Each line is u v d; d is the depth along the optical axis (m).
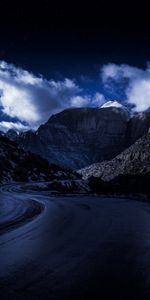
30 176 119.50
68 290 5.22
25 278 5.89
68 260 7.31
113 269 6.53
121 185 111.19
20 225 13.66
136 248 8.64
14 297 4.86
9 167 120.56
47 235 10.95
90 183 103.88
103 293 5.08
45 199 35.91
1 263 7.03
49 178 129.75
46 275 6.08
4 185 86.88
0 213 19.17
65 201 31.88
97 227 12.85
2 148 142.25
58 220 15.41
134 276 6.02
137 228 12.53
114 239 10.06
